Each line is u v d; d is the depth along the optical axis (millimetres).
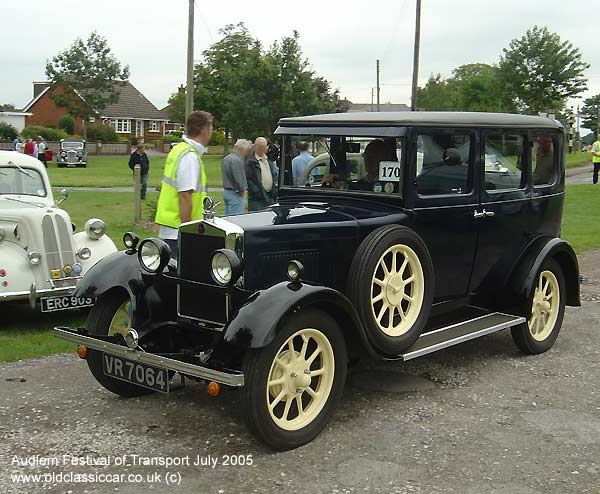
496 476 4027
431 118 5375
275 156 6039
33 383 5461
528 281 6102
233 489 3840
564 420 4867
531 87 37562
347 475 4008
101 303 5227
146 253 4934
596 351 6520
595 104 79062
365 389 5418
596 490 3883
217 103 48031
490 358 6262
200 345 4832
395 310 5102
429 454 4301
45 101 70562
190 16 18109
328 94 34250
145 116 77562
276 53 33531
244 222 4719
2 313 7820
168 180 5742
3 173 7910
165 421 4762
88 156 54469
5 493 3777
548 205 6578
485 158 5828
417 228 5348
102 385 5074
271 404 4301
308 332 4379
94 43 60281
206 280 4668
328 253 4883
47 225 7082
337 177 5641
